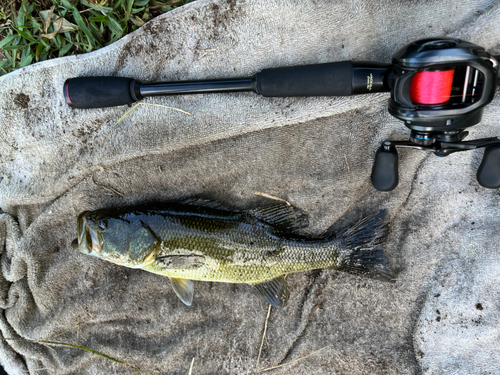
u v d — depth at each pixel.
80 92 0.37
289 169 0.42
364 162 0.42
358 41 0.40
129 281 0.46
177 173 0.42
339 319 0.46
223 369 0.47
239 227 0.41
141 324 0.47
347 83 0.35
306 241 0.42
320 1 0.39
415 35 0.39
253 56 0.40
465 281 0.43
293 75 0.35
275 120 0.40
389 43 0.40
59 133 0.41
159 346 0.47
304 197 0.43
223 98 0.40
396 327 0.46
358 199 0.45
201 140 0.41
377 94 0.39
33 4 0.39
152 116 0.40
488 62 0.30
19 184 0.42
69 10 0.40
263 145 0.42
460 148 0.35
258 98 0.40
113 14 0.40
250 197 0.44
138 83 0.37
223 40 0.39
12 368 0.48
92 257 0.45
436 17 0.39
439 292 0.44
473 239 0.43
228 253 0.41
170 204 0.41
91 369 0.48
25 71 0.39
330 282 0.46
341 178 0.43
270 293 0.43
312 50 0.40
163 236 0.39
